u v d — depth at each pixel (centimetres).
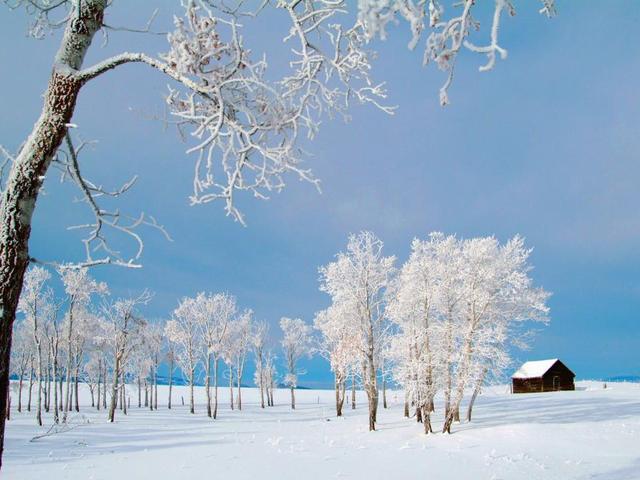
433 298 2311
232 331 4719
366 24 203
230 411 5006
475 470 1424
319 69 363
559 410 2772
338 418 3712
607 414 2505
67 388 3152
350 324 2831
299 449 1917
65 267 337
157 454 1900
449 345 2255
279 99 320
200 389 9656
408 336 2402
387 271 2781
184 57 315
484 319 2323
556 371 5097
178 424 3491
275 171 341
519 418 2511
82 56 347
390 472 1420
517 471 1397
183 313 4388
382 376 2664
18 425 3122
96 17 345
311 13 322
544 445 1792
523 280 2372
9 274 308
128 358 4209
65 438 2505
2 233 311
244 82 324
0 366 298
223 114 327
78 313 4044
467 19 211
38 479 1401
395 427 2645
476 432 2138
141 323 3762
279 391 9756
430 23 210
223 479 1370
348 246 2816
